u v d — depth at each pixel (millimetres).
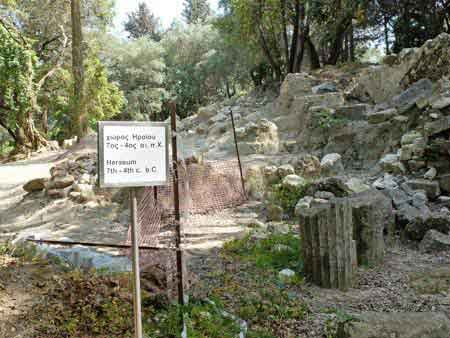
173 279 4352
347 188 8312
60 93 29141
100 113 29141
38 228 9461
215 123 20656
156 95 43344
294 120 16922
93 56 28844
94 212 10086
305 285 5113
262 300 4418
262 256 5965
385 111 13023
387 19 24156
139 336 3074
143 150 3195
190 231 7883
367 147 12766
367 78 16219
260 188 10438
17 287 4102
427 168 9531
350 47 28781
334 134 13812
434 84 12820
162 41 47438
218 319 3887
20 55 20656
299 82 19047
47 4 26688
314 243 5137
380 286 5074
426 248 6352
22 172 14734
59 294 4004
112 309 3789
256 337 3738
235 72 41750
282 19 23828
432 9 21594
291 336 3799
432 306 4430
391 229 6965
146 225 6367
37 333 3445
